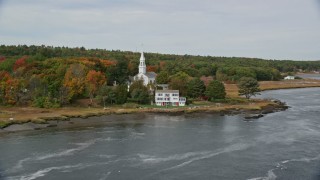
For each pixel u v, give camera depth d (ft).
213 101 638.53
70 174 273.54
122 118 497.87
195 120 490.49
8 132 405.18
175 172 278.87
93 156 316.81
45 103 540.93
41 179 263.49
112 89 594.65
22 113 491.31
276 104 629.92
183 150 336.49
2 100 553.23
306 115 535.60
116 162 301.02
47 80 594.24
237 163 299.58
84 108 546.26
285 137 387.96
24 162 299.38
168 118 503.20
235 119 499.10
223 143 361.71
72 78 608.19
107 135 395.75
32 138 378.94
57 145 351.67
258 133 407.64
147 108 556.92
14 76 647.97
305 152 330.34
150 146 350.02
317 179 263.08
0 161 301.63
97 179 264.52
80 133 404.57
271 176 269.85
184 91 643.04
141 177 268.62
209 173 276.82
